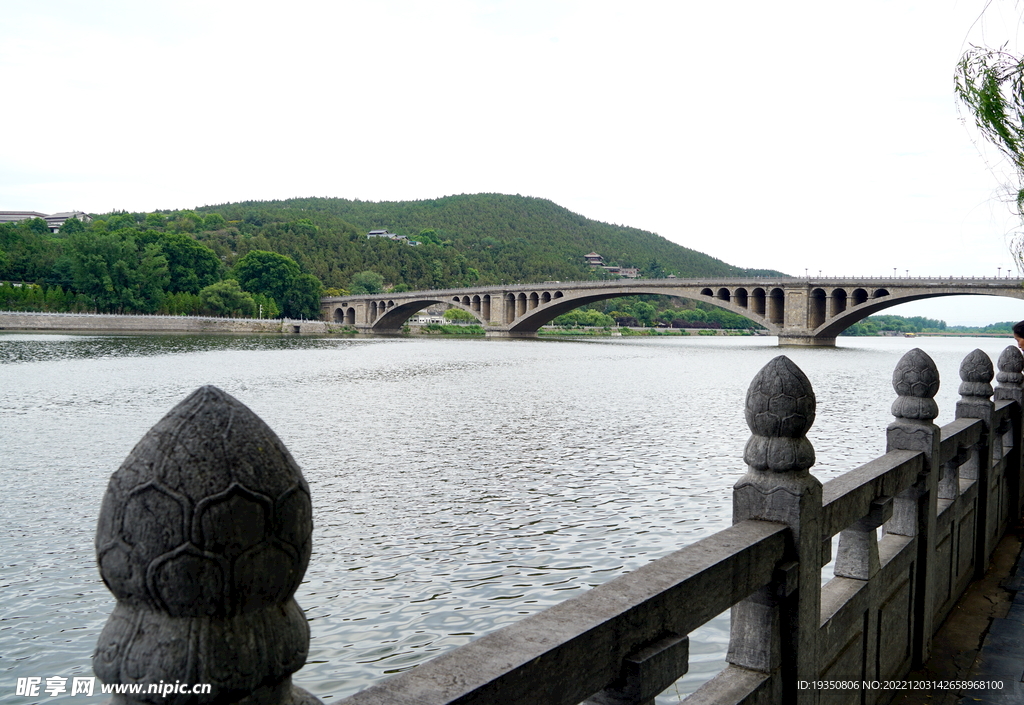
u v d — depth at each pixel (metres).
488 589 11.37
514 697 2.01
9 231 158.38
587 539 13.77
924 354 5.68
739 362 71.56
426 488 17.58
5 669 9.00
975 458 7.55
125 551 1.36
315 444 23.62
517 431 26.50
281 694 1.51
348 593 11.19
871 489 4.45
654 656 2.52
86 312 143.62
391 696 1.84
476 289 144.00
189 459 1.36
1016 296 82.56
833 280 97.31
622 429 27.05
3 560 12.58
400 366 62.59
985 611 6.73
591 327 193.50
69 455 21.66
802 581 3.52
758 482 3.55
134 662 1.37
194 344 98.69
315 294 184.38
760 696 3.33
